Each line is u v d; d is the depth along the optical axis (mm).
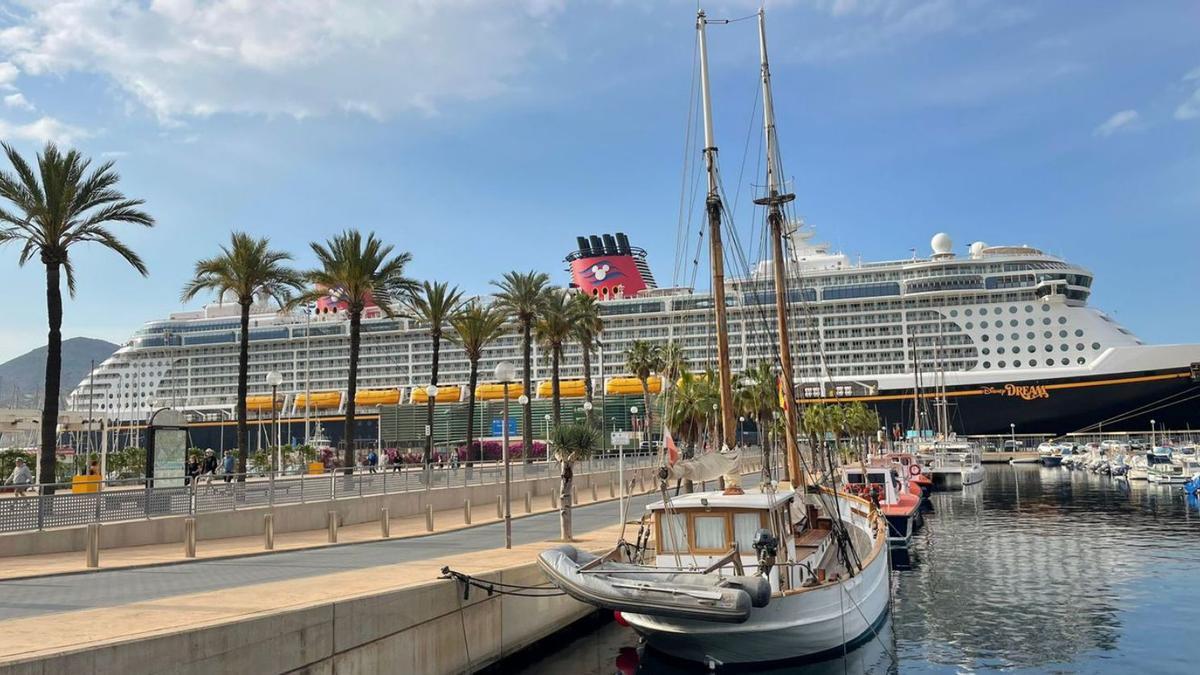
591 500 44219
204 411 119812
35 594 15266
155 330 128000
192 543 21281
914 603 26969
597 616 21922
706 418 53062
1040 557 35844
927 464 78750
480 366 112500
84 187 30125
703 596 15258
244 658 11406
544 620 19375
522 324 63906
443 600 15648
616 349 104500
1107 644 21438
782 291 32125
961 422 94062
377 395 113438
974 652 20938
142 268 31484
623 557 20312
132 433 111250
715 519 18562
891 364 95500
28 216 29156
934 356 94312
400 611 14391
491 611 17219
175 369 125125
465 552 22312
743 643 17188
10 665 8898
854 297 97438
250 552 22469
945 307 95188
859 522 32719
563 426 27078
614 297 113625
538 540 25828
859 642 20109
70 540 22406
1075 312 91750
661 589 15633
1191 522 47000
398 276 45469
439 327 55562
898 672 19234
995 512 54500
